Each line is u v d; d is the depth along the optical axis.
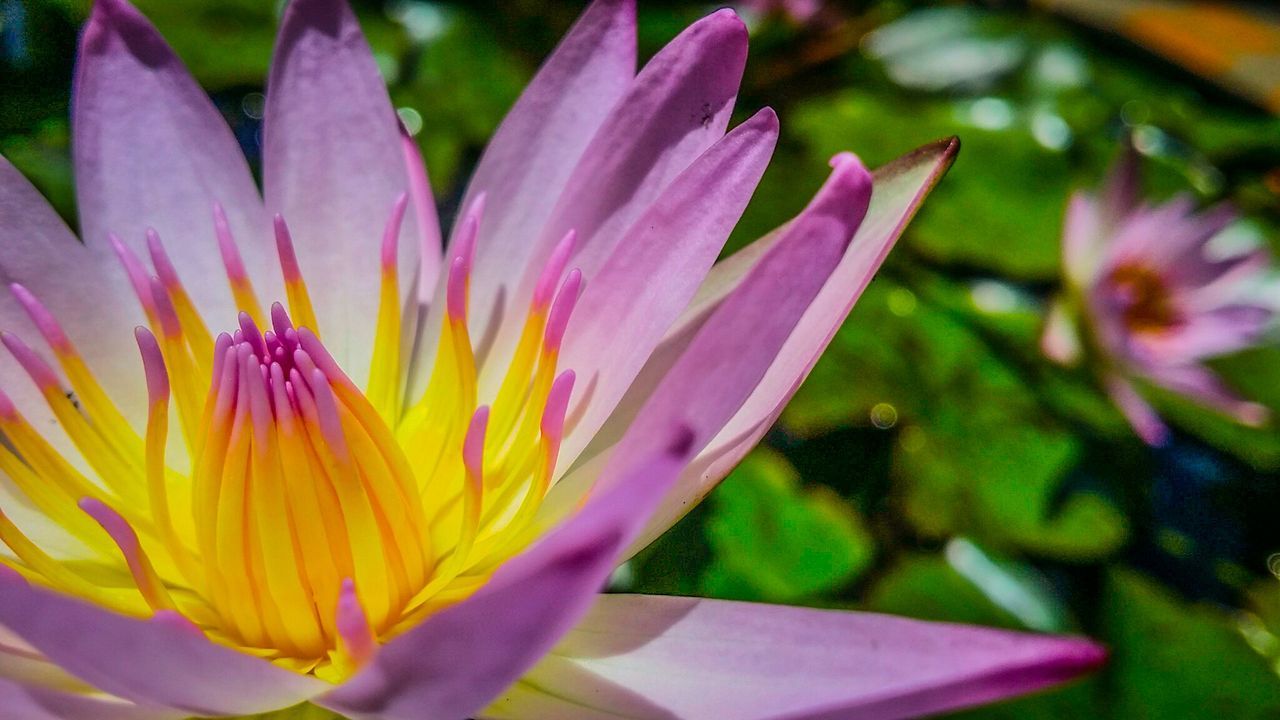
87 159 0.23
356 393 0.22
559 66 0.24
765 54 0.42
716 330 0.21
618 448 0.21
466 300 0.23
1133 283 0.36
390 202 0.24
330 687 0.21
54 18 0.28
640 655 0.22
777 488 0.28
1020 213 0.39
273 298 0.24
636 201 0.23
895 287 0.36
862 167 0.21
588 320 0.23
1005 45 0.49
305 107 0.24
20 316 0.23
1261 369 0.37
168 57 0.24
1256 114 0.53
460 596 0.22
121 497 0.23
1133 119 0.47
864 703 0.20
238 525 0.22
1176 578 0.30
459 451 0.23
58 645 0.20
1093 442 0.33
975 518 0.29
